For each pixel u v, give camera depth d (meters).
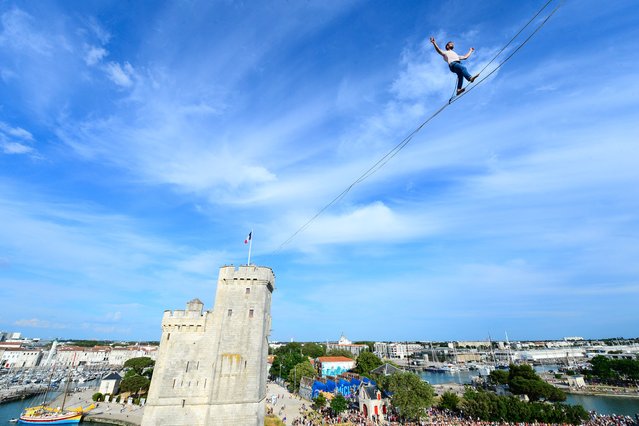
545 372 195.12
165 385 61.28
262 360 65.50
